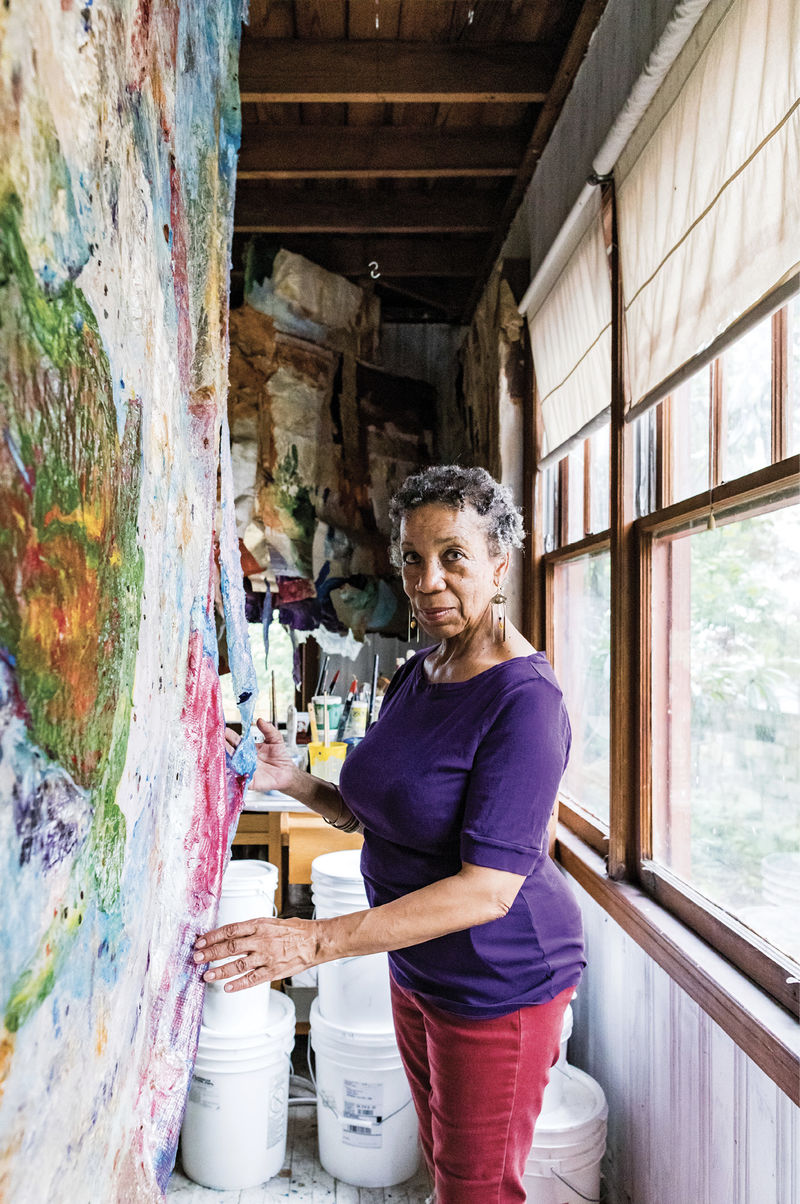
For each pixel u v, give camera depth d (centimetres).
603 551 229
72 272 44
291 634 386
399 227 357
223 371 101
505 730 123
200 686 89
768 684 140
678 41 154
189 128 83
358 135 305
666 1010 168
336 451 379
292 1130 232
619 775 198
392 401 417
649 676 193
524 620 299
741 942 142
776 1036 117
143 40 60
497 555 138
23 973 39
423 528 133
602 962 209
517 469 304
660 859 189
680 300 160
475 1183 130
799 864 129
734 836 153
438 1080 132
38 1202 43
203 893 94
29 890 40
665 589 187
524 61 256
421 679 145
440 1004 130
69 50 43
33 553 40
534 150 285
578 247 232
